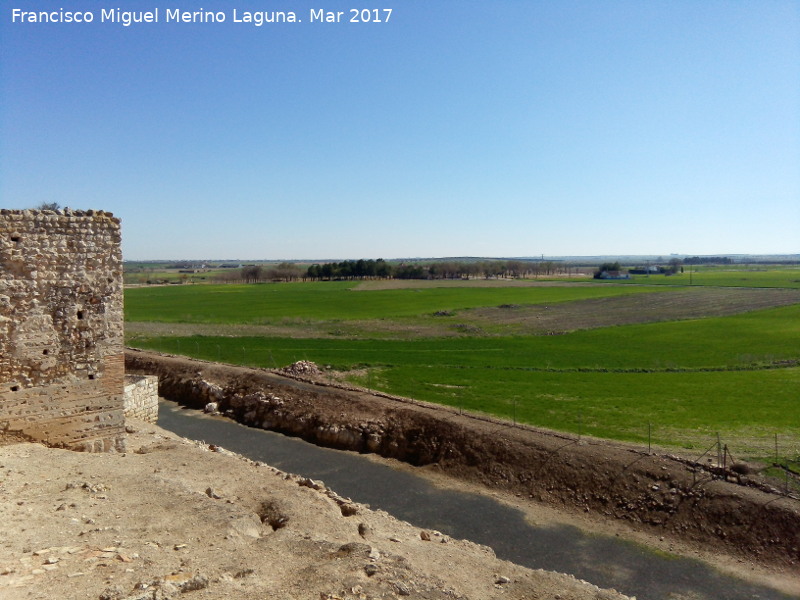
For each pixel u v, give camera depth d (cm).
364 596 1069
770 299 10775
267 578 1121
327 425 3534
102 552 1141
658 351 5831
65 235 1905
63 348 1916
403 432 3316
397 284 17675
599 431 3138
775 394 3959
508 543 2259
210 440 3556
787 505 2195
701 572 2031
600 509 2469
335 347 6172
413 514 2523
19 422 1827
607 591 1535
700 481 2409
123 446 2095
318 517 1672
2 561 1048
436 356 5644
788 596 1880
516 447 2900
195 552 1218
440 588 1212
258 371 4494
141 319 8606
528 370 4934
